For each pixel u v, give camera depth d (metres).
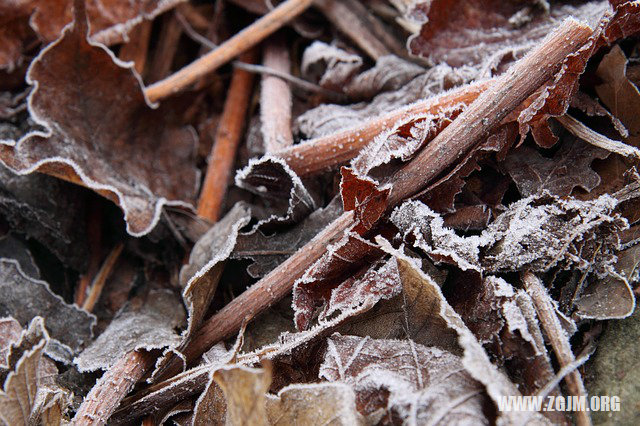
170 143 0.46
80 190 0.45
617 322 0.38
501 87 0.38
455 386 0.35
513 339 0.36
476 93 0.39
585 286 0.38
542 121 0.39
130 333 0.40
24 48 0.47
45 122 0.42
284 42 0.48
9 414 0.36
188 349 0.40
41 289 0.42
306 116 0.44
